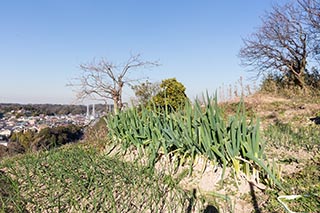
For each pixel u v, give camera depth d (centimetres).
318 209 305
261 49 1727
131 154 525
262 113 1016
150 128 482
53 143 629
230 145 391
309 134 634
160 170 443
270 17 2048
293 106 1095
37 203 332
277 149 531
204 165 418
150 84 1080
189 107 439
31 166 461
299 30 1606
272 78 1677
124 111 554
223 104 1162
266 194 352
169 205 338
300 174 398
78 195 355
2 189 364
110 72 1116
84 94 1107
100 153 566
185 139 429
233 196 358
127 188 377
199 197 361
